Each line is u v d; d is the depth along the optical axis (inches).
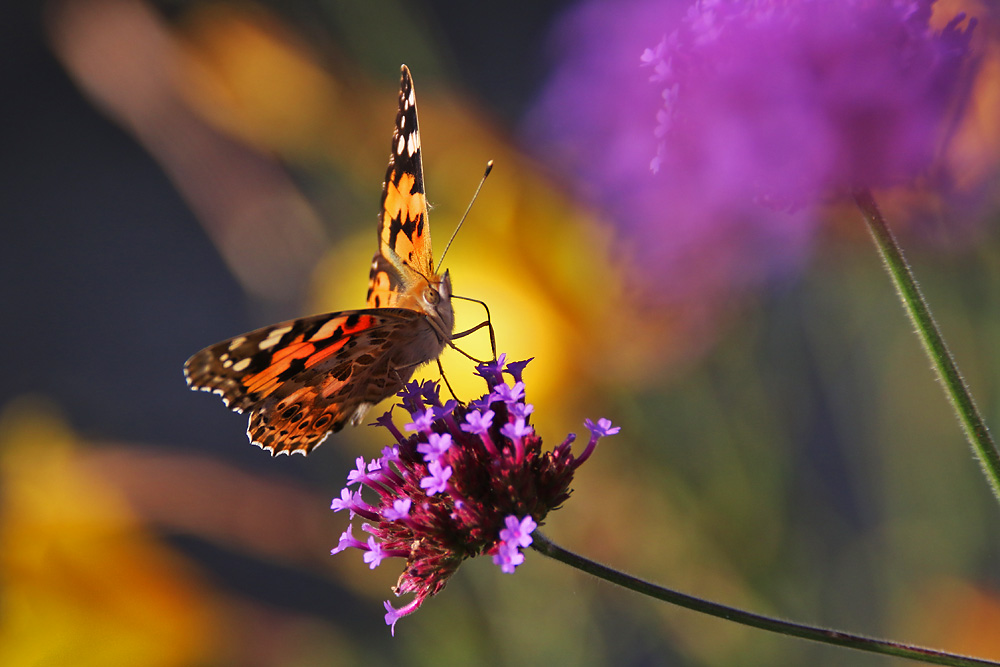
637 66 27.0
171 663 29.2
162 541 29.7
